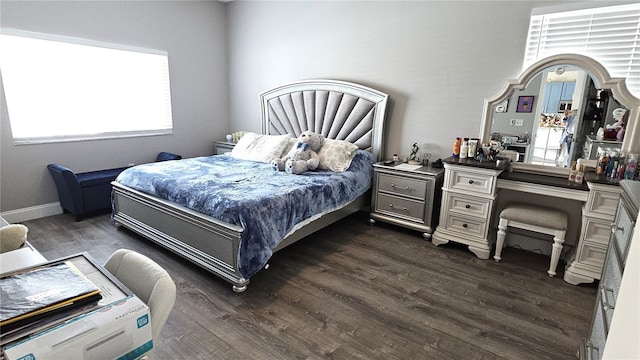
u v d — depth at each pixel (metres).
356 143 3.94
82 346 0.79
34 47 3.43
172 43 4.54
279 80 4.67
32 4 3.33
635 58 2.52
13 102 3.38
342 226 3.66
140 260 1.20
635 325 0.77
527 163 2.98
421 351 1.83
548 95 2.81
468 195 2.94
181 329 1.96
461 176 2.97
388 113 3.76
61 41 3.57
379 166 3.51
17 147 3.44
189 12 4.66
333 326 2.01
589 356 1.61
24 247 1.31
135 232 3.18
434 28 3.32
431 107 3.47
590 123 2.68
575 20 2.68
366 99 3.79
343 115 3.97
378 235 3.42
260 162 3.82
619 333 0.88
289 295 2.32
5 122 3.34
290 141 3.92
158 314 1.05
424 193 3.25
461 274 2.66
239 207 2.27
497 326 2.04
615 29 2.54
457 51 3.23
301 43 4.32
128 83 4.21
